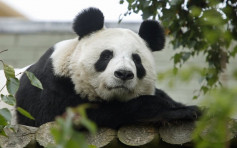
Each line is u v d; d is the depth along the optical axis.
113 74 10.09
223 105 4.62
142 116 9.91
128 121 9.68
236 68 5.45
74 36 19.59
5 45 19.64
